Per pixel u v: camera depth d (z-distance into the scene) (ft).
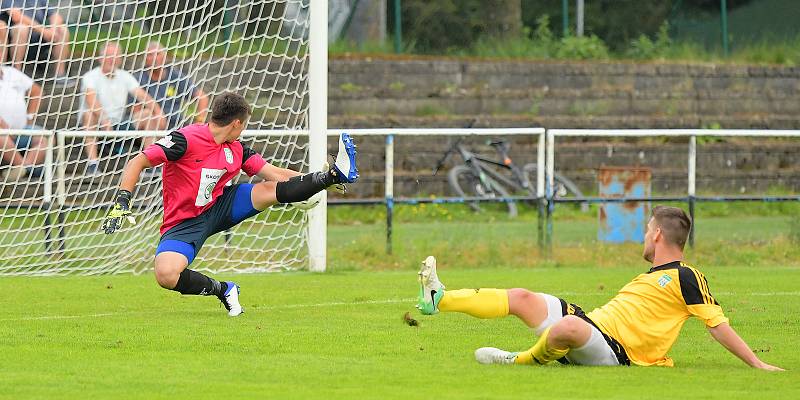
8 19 142.61
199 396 58.85
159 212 131.23
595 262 140.36
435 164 219.00
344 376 65.41
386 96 230.89
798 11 289.74
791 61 272.72
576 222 192.34
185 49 140.87
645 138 231.91
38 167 146.10
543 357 68.74
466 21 277.03
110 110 144.77
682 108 246.27
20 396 58.70
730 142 236.43
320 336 81.61
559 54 268.82
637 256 143.95
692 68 253.03
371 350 75.82
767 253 146.72
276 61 204.13
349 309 97.40
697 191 221.66
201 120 151.23
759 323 91.56
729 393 60.34
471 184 208.74
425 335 82.69
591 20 288.51
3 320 89.35
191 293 89.81
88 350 74.69
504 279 123.03
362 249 139.85
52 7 147.13
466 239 147.84
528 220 194.59
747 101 250.57
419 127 219.41
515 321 90.02
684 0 290.97
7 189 148.66
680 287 68.33
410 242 147.54
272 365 69.31
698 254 145.07
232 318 91.09
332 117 215.31
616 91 243.40
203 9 141.08
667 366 69.00
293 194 89.71
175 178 88.17
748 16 289.74
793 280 123.65
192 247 88.79
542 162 140.97
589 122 229.66
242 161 91.15
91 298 103.71
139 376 64.90
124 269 127.65
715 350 78.23
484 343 79.51
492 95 236.63
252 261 133.08
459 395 59.31
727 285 118.83
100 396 58.75
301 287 113.70
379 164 213.87
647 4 290.56
